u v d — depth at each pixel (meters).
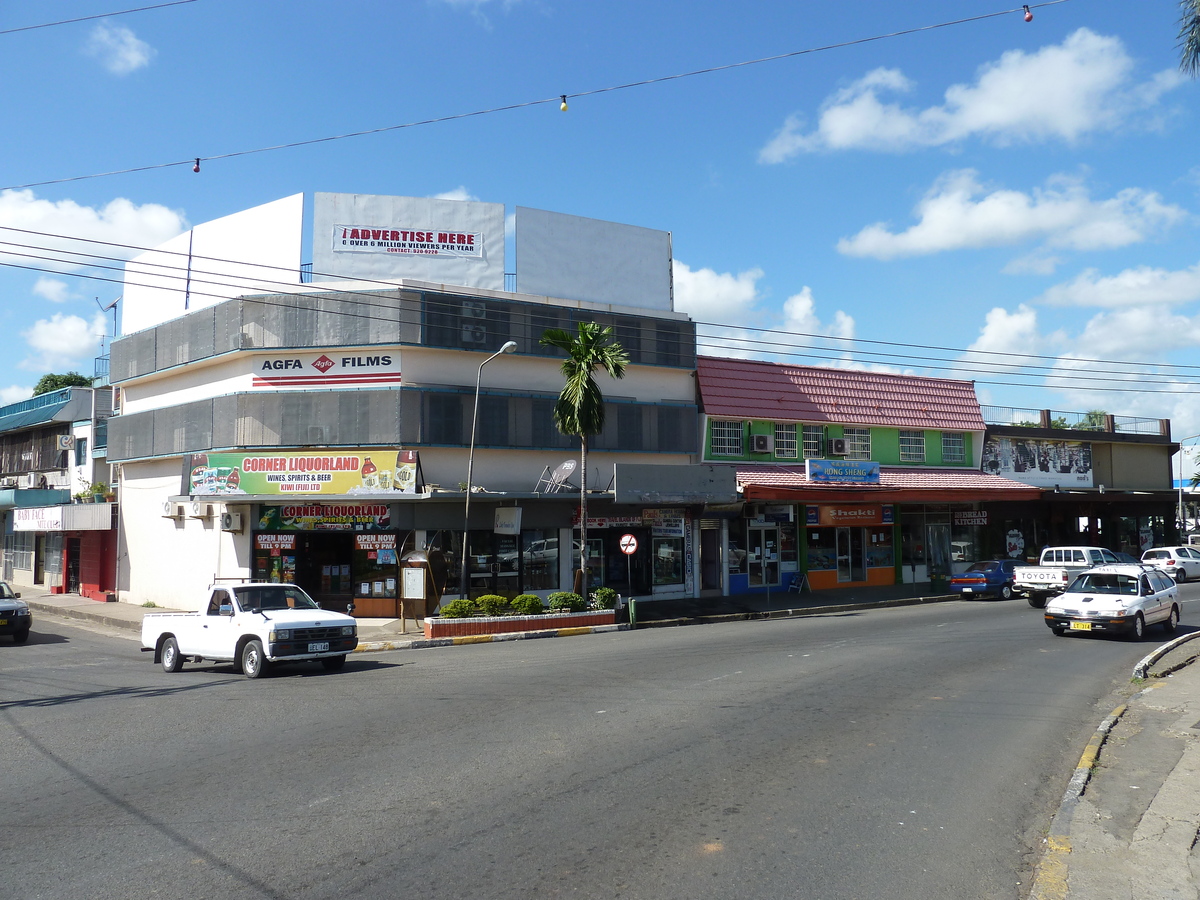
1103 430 43.41
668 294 31.69
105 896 5.77
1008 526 41.28
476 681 14.73
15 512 38.12
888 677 14.69
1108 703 13.02
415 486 25.19
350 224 27.52
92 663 19.05
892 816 7.50
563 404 25.14
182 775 8.85
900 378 38.00
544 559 28.55
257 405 26.56
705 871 6.20
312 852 6.54
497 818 7.31
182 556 29.47
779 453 33.97
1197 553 39.69
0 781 8.79
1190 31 13.64
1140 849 6.88
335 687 14.42
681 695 12.98
